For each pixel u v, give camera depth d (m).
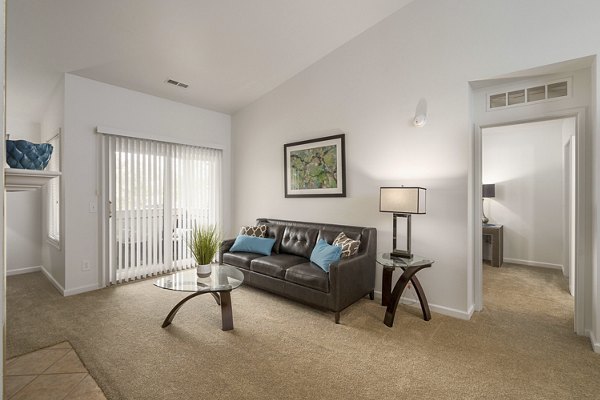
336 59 3.73
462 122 2.81
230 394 1.77
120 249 3.80
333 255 2.98
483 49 2.68
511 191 4.98
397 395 1.77
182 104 4.53
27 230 4.46
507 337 2.45
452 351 2.24
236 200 5.15
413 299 3.14
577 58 2.28
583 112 2.45
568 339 2.41
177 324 2.68
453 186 2.87
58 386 1.83
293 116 4.23
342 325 2.67
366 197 3.48
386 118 3.29
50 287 3.70
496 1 2.61
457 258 2.86
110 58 3.23
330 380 1.90
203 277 2.76
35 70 3.23
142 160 4.03
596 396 1.75
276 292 3.18
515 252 4.96
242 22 3.00
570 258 3.59
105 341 2.37
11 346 2.30
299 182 4.16
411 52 3.10
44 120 4.29
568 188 4.20
